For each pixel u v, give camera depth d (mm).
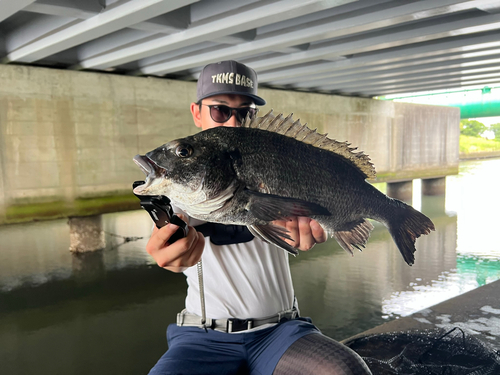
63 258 9766
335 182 1515
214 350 1780
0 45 7895
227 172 1358
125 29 7496
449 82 12734
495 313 3621
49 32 6652
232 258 1872
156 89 10055
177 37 6766
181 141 1360
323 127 13797
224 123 2172
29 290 7969
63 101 8766
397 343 3092
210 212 1374
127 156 9727
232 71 2090
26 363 5352
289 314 1913
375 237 12320
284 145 1458
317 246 11422
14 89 8188
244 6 5902
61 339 6059
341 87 13031
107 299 7621
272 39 7293
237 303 1826
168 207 1312
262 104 2367
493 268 8977
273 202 1325
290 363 1634
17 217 8430
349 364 1536
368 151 15305
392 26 7441
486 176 26828
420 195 19688
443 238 11789
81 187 9164
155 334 6227
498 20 6309
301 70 10062
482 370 2611
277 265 1961
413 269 8992
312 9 5496
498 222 13711
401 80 12141
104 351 5680
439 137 17750
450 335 3154
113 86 9406
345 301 7152
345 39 7980
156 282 8531
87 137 9156
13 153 8297
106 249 10398
